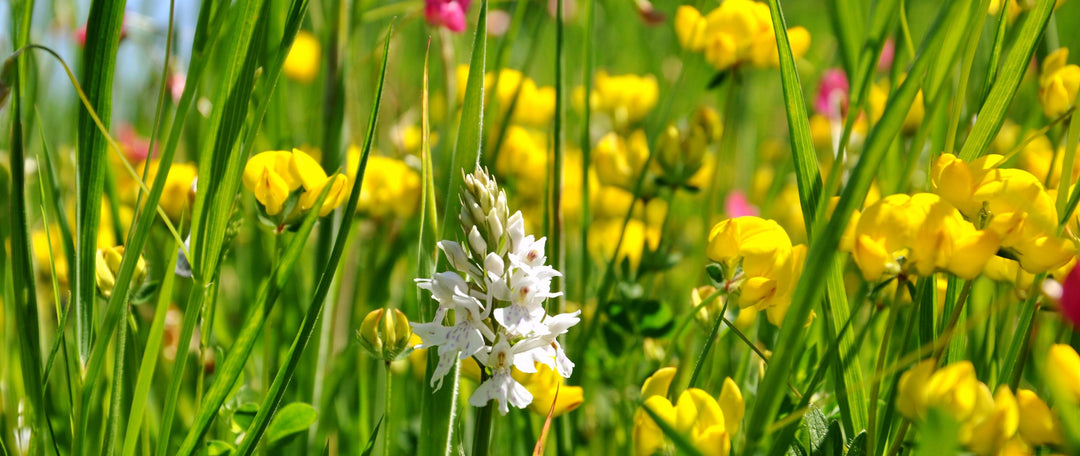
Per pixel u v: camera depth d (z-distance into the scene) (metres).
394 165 0.94
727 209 1.14
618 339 0.82
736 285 0.70
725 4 0.94
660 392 0.70
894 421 0.69
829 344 0.70
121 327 0.69
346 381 0.85
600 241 1.10
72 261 0.70
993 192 0.66
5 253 0.76
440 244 0.65
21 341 0.69
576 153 1.22
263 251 0.87
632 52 1.72
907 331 0.68
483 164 0.80
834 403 0.74
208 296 0.72
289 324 0.84
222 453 0.72
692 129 0.89
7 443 0.75
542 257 0.66
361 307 0.92
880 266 0.65
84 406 0.68
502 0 0.87
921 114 0.96
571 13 1.52
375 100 0.69
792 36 0.96
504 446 0.79
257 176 0.71
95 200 0.70
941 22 0.63
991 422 0.62
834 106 0.94
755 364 0.78
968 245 0.64
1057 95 0.77
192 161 1.00
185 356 0.69
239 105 0.69
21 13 0.74
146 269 0.73
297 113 1.22
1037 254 0.65
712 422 0.68
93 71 0.69
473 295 0.66
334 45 0.82
